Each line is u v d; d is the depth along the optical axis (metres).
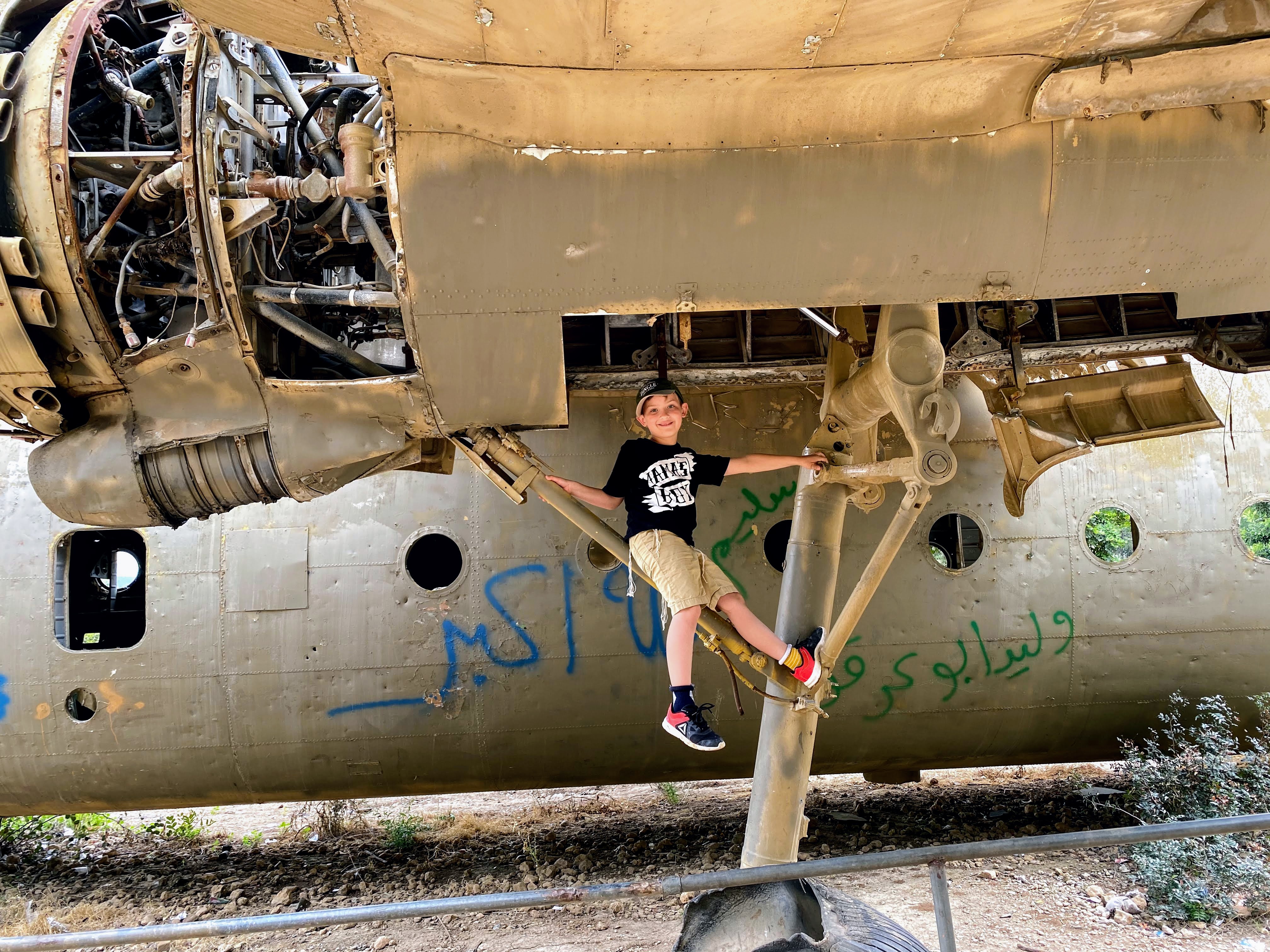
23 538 7.39
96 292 5.09
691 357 6.48
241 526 7.39
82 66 5.60
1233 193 4.20
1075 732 7.86
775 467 4.85
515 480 4.75
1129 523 8.13
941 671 7.53
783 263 4.22
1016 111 4.00
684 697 4.10
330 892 7.72
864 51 3.63
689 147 3.99
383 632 7.29
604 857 8.39
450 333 4.30
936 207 4.13
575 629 7.33
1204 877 6.46
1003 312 6.14
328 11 3.42
